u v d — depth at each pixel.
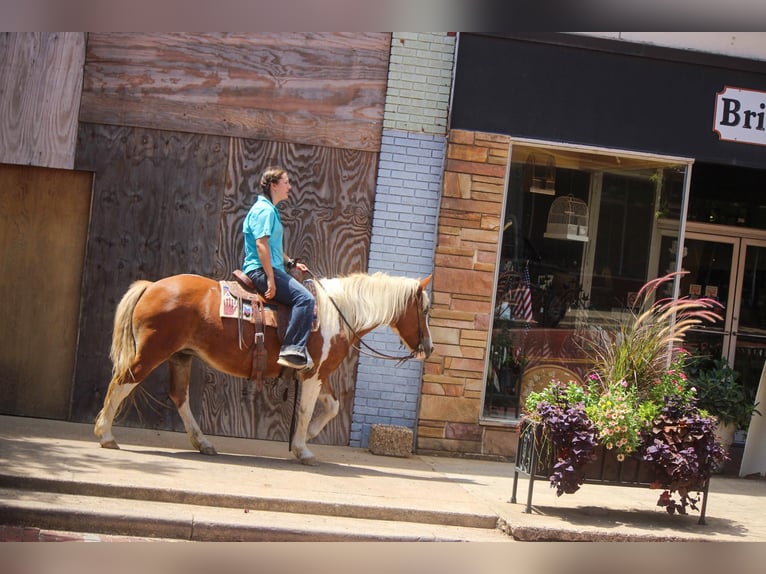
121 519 5.45
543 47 8.85
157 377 8.45
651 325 7.22
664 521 6.82
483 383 8.82
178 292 7.03
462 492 7.09
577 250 9.06
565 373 9.02
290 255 8.63
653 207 9.16
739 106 9.17
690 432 6.67
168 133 8.48
